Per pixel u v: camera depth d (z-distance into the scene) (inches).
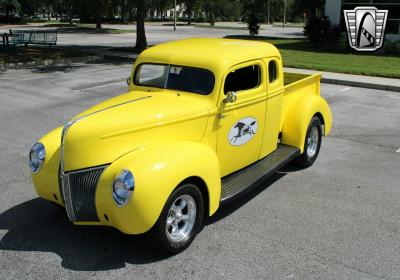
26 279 157.1
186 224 177.2
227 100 196.9
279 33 1846.7
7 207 214.8
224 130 203.9
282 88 241.6
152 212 156.3
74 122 171.3
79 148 167.6
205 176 175.3
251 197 228.7
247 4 3484.3
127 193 154.1
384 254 176.2
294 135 253.6
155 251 175.8
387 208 218.5
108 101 199.8
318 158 293.0
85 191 168.6
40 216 205.5
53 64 717.3
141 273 161.2
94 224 170.6
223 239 185.5
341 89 545.0
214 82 196.1
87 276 159.0
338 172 267.3
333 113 418.9
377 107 447.8
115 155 170.1
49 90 498.0
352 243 184.1
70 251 175.5
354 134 350.0
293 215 208.7
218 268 165.0
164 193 158.4
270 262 169.0
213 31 1823.3
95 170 167.3
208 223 199.5
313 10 1600.6
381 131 359.3
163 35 1492.4
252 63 213.6
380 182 252.4
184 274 161.0
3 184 241.9
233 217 205.6
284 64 698.2
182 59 205.6
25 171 261.4
